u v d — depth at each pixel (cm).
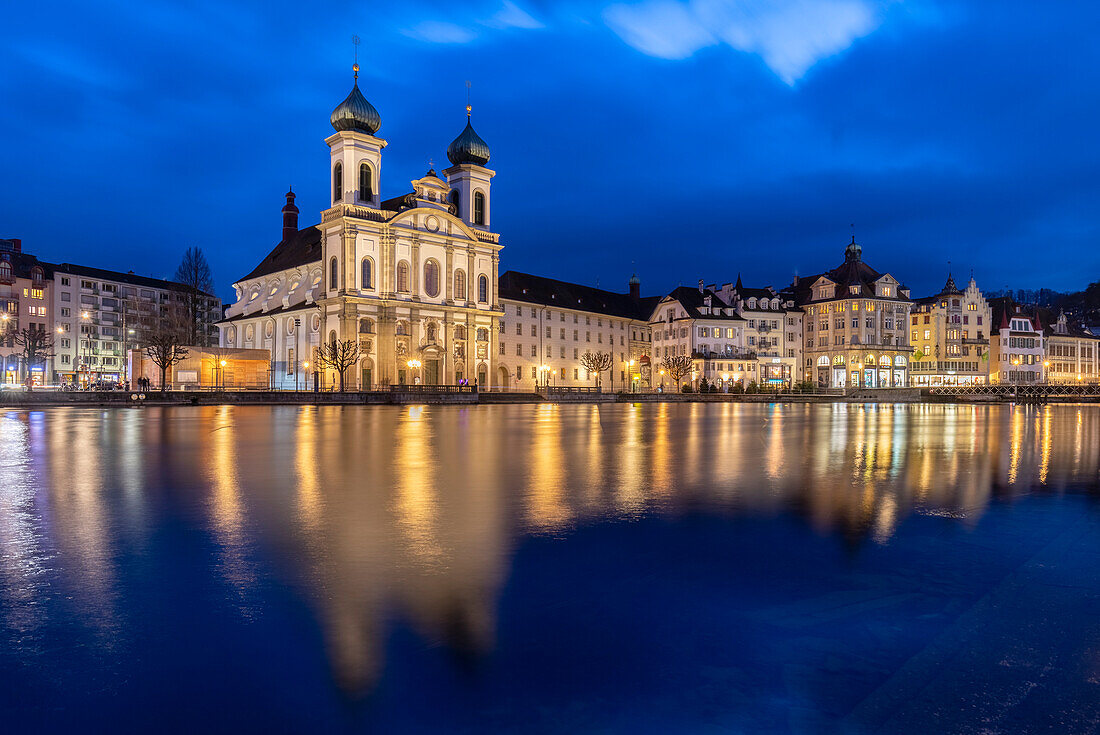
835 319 12400
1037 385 9469
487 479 1293
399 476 1334
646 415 4719
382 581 618
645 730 362
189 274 11631
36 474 1348
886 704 393
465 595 579
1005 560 695
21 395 5438
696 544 761
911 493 1127
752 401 9519
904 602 564
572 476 1341
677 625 511
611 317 12450
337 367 7844
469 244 9569
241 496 1083
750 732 362
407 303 8794
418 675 426
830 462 1620
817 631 501
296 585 604
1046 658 456
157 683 413
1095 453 1869
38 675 423
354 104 8744
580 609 545
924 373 12975
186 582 612
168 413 4459
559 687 411
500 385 10562
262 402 6444
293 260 10262
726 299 12706
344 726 364
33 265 12425
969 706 391
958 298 13038
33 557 698
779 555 714
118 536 795
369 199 8800
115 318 13512
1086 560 694
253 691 403
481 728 363
